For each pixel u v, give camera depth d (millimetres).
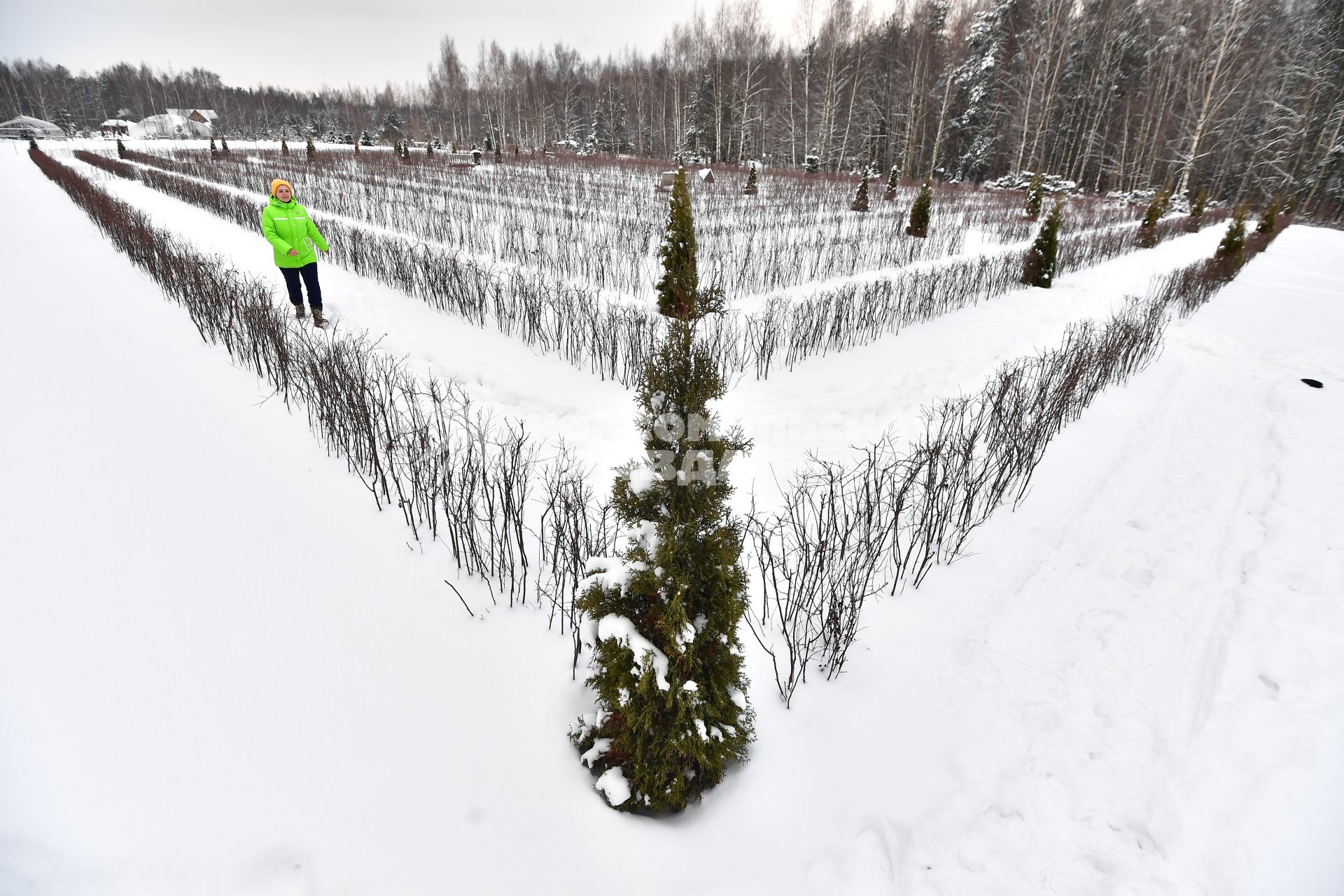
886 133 40719
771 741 2332
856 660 2773
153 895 1615
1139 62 35500
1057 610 3059
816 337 6914
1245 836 1849
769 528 3619
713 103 43312
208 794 1882
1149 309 8141
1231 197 35156
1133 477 4430
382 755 2088
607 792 1991
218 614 2592
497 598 2904
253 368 5266
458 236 12273
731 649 2312
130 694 2186
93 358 5324
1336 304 10164
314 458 3945
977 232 16156
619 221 13555
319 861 1743
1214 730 2246
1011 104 36156
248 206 12258
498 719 2289
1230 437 5008
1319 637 2635
